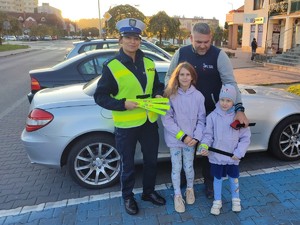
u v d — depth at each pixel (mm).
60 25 113000
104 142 3613
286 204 3254
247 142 3033
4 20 41375
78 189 3736
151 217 3107
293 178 3783
